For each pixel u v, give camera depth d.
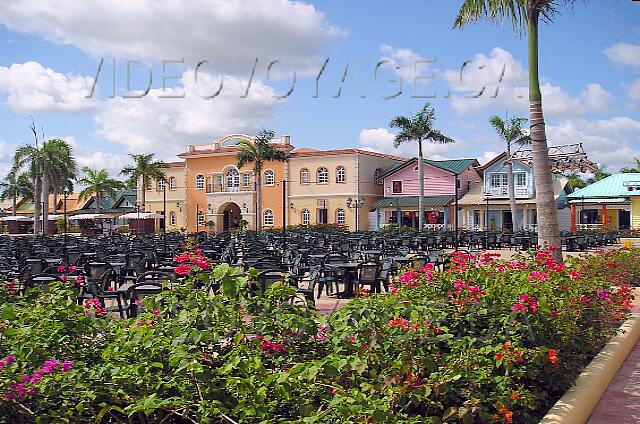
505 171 42.91
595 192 37.06
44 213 44.56
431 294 5.13
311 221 48.53
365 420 2.82
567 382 4.88
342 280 11.42
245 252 16.36
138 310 7.50
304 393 3.25
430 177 46.38
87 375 3.25
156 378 3.33
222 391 3.23
